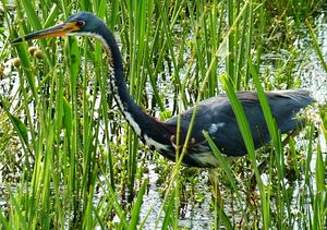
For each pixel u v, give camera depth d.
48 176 8.84
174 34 16.31
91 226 8.40
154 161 12.94
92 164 11.38
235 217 11.39
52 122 9.91
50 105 9.48
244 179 12.16
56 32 10.62
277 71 14.23
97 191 11.79
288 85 13.90
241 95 11.44
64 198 9.59
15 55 13.21
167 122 11.15
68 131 10.66
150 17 12.28
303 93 11.66
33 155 11.07
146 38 12.38
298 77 14.45
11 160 11.98
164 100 14.67
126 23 13.83
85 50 11.08
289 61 15.03
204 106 11.27
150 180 12.31
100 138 13.55
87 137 10.77
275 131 8.73
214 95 12.38
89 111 12.18
